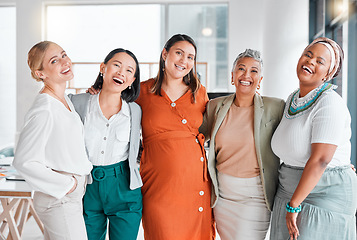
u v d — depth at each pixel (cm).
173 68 243
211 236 260
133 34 714
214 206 254
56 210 198
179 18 710
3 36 727
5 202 323
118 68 224
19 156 185
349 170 202
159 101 247
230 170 242
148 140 247
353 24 365
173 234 239
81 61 720
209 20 709
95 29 716
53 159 194
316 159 191
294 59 541
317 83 205
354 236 202
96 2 708
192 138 247
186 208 241
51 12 718
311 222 200
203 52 711
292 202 197
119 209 229
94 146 224
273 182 237
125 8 713
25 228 407
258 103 240
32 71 203
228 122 246
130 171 226
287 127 212
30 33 701
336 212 198
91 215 228
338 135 190
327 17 437
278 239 220
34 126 187
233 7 683
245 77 237
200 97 258
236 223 242
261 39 680
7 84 729
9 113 731
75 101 230
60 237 200
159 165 240
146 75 707
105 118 225
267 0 589
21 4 700
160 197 239
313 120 198
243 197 241
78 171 202
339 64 205
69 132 197
